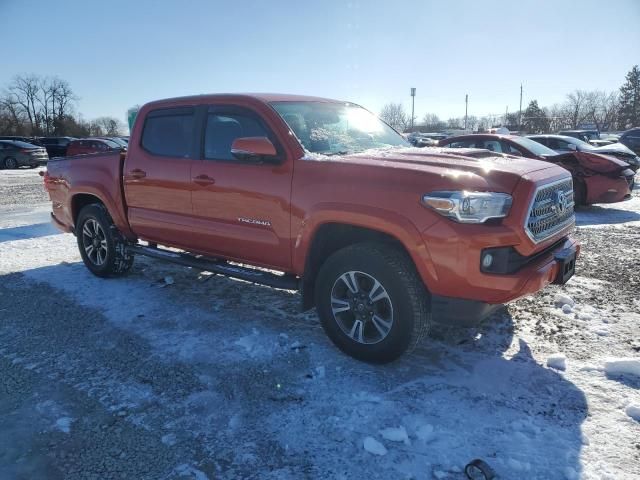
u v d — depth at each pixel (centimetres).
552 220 347
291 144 383
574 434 275
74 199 591
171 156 468
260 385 333
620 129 7762
